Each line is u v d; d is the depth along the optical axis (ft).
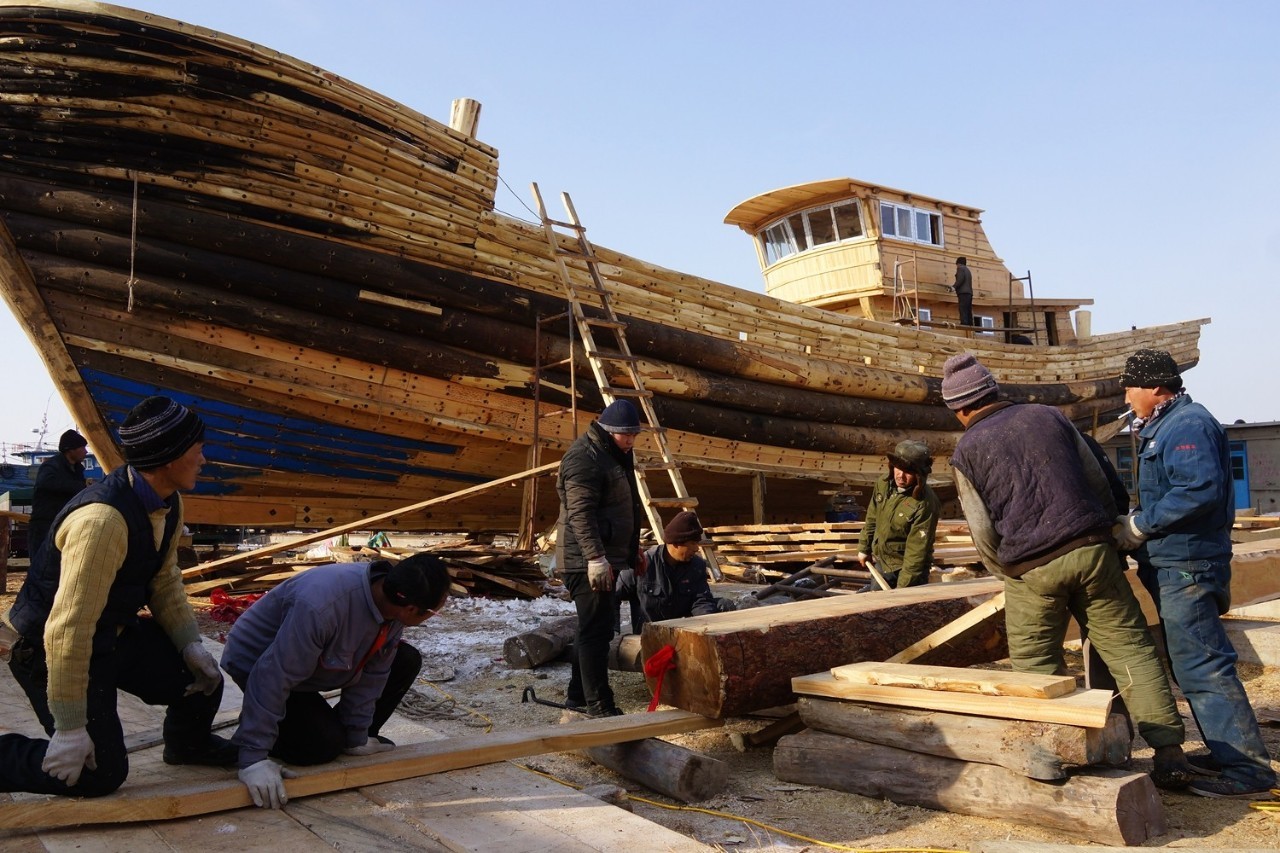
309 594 11.08
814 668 14.90
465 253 37.88
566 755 15.15
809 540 40.09
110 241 31.91
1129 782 10.84
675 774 12.67
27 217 31.27
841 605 16.71
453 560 35.01
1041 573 12.66
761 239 70.38
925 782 12.16
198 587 32.19
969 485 13.44
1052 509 12.59
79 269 31.91
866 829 11.55
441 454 39.81
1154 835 10.98
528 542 38.88
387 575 11.41
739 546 42.83
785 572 43.96
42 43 29.91
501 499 43.50
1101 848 9.79
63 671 9.10
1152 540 13.47
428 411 38.09
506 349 39.19
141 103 31.09
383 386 37.06
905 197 65.00
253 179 33.19
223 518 37.63
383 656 12.10
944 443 59.36
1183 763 12.63
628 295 43.24
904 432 56.80
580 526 16.44
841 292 63.52
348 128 33.83
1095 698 11.40
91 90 30.68
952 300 65.41
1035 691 11.52
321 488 38.83
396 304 36.01
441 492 41.45
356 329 35.86
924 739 12.30
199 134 31.94
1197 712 13.09
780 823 11.84
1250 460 96.22
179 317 33.60
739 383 47.50
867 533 23.35
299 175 33.76
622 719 13.85
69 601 9.10
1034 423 13.01
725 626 14.39
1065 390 65.46
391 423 37.91
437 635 26.61
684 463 44.93
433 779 11.81
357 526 31.60
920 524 21.76
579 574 16.78
